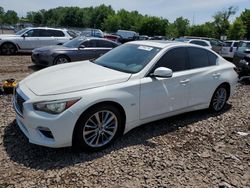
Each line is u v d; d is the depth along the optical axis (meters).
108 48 11.38
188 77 4.91
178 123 5.19
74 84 3.77
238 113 6.09
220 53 18.47
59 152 3.83
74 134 3.67
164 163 3.76
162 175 3.49
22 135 4.24
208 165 3.81
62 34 16.05
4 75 8.98
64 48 10.49
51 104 3.49
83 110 3.60
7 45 14.72
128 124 4.17
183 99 4.90
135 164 3.68
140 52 4.78
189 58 5.07
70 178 3.29
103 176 3.38
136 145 4.20
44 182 3.19
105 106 3.83
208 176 3.55
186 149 4.21
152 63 4.43
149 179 3.39
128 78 4.12
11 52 14.91
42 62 10.32
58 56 10.16
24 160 3.60
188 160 3.89
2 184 3.11
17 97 3.96
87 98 3.63
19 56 14.49
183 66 4.93
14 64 11.51
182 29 94.19
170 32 90.81
